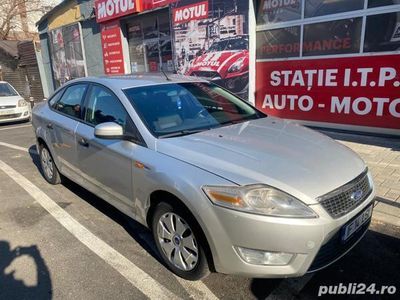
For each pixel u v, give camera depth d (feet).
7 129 33.04
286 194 7.20
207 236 7.66
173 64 32.86
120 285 8.73
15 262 9.87
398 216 11.35
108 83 11.80
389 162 16.19
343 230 7.61
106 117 11.29
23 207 13.67
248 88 26.45
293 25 23.27
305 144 9.31
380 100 20.13
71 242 10.87
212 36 28.09
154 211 9.30
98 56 44.09
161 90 11.46
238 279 8.84
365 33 19.95
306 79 23.41
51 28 52.95
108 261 9.78
